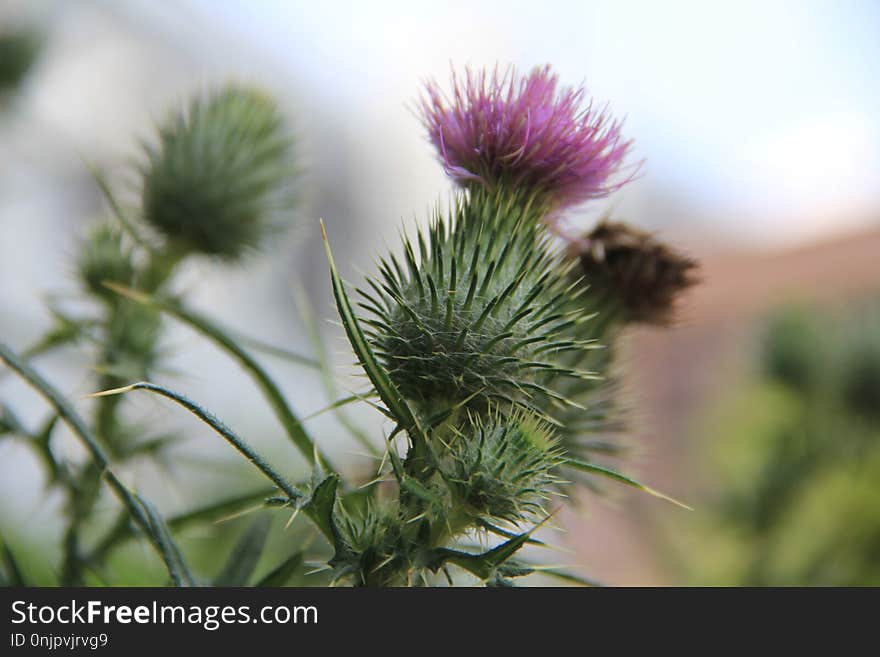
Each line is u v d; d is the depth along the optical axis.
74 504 0.29
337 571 0.26
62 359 0.31
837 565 0.45
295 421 0.28
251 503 0.29
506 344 0.28
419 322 0.27
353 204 0.79
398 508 0.27
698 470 0.52
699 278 0.31
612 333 0.31
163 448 0.31
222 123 0.34
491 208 0.29
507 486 0.27
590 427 0.31
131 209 0.34
